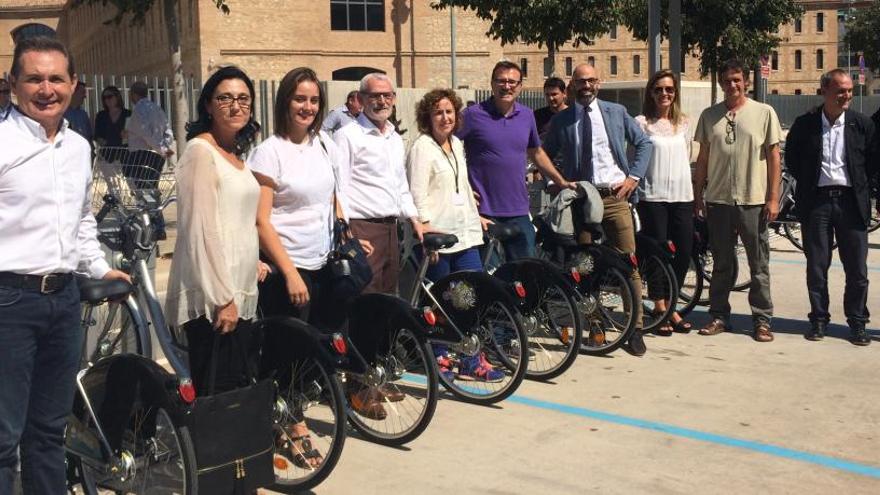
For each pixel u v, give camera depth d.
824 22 90.62
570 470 4.96
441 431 5.57
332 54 36.75
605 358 7.23
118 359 4.05
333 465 4.63
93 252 3.91
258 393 4.19
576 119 7.38
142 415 4.00
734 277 8.98
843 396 6.24
